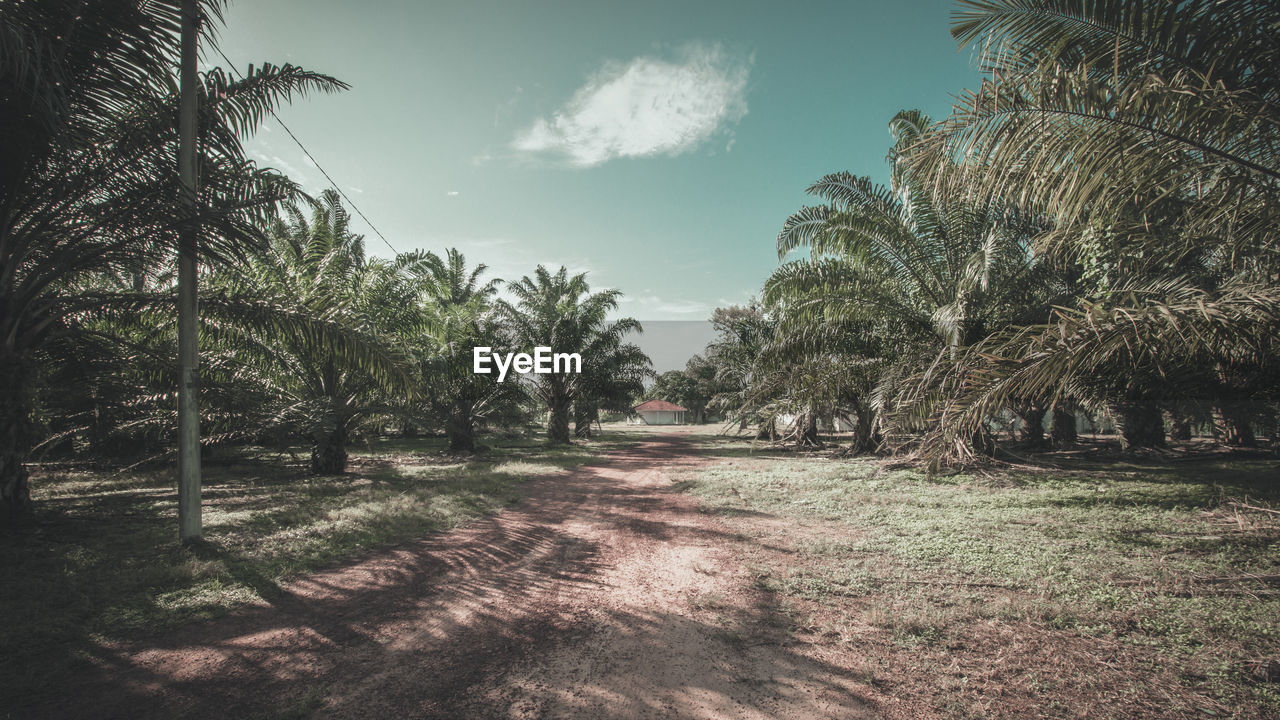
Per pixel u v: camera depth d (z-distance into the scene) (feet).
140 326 27.61
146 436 42.47
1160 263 21.44
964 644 11.46
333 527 21.94
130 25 19.04
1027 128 13.61
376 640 12.13
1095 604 13.41
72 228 21.56
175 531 20.93
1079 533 20.26
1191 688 9.66
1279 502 23.30
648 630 12.64
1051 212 14.87
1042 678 10.07
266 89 23.71
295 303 25.23
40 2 17.48
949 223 38.01
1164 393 32.53
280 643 11.93
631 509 27.84
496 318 75.97
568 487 36.27
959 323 33.32
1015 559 17.15
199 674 10.47
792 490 32.55
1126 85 12.71
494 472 42.11
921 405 30.37
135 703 9.40
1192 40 13.34
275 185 23.30
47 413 25.49
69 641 11.68
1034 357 14.98
